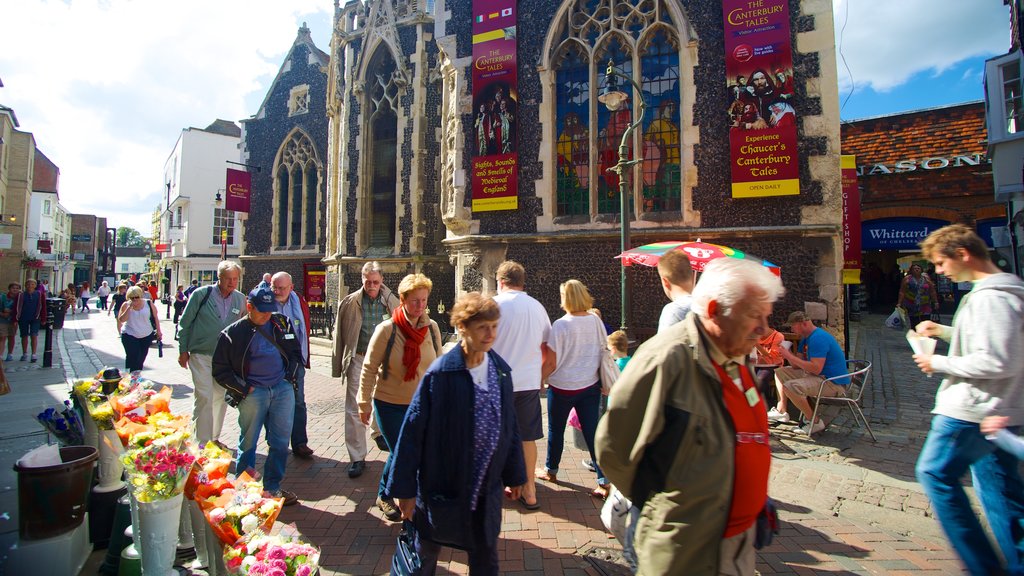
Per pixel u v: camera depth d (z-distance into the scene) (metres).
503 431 2.59
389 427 3.81
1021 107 9.84
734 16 8.42
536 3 9.94
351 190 15.76
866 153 16.20
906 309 13.47
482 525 2.48
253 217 21.33
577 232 9.36
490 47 10.04
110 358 12.20
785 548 3.51
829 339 6.07
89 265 61.72
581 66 9.80
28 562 2.98
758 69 8.24
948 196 14.58
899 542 3.61
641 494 2.00
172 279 38.81
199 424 5.10
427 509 2.49
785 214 8.19
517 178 9.83
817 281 7.95
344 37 16.47
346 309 5.02
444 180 11.30
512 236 9.68
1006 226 13.30
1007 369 2.59
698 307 1.98
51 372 10.06
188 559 3.28
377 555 3.44
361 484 4.65
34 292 11.36
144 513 2.77
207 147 36.41
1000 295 2.69
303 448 5.29
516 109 9.85
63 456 3.30
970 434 2.72
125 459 2.84
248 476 2.88
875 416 6.71
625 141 7.28
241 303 5.45
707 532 1.82
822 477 4.74
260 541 2.31
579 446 5.13
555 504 4.21
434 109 14.85
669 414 1.90
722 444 1.86
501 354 4.04
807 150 8.09
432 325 4.09
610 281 9.20
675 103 9.15
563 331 4.37
